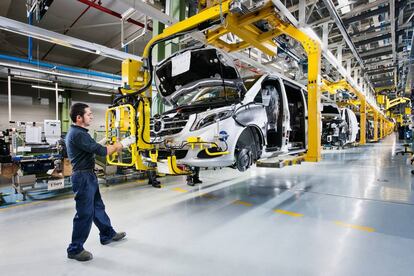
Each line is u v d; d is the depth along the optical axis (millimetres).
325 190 4469
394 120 38688
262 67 8195
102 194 4328
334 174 6113
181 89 4422
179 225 2836
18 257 2131
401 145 15531
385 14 7266
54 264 2006
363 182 5062
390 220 2902
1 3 7277
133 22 7312
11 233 2664
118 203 3750
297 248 2236
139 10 4359
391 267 1898
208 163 3104
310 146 4324
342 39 8203
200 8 4988
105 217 2381
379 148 13617
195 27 3654
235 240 2422
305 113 5383
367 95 14570
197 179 5172
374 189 4445
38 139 5137
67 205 3811
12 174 4168
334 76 10844
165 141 3285
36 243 2412
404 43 8602
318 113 4250
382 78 16172
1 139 4477
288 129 4719
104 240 2361
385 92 20641
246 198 4000
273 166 3521
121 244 2357
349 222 2861
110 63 13172
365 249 2195
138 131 2994
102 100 17016
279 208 3447
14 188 4664
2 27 4902
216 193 4359
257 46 4633
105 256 2131
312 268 1898
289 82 5066
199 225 2828
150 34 9008
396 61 9969
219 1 3271
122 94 3332
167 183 5332
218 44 4785
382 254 2102
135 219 3041
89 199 2105
